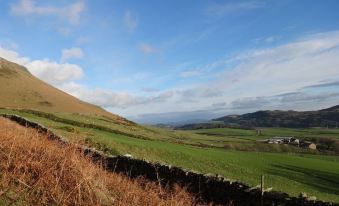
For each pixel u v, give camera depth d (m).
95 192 11.75
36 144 13.40
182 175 19.92
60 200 10.63
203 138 155.62
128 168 21.52
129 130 87.31
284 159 59.72
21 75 183.12
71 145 14.51
